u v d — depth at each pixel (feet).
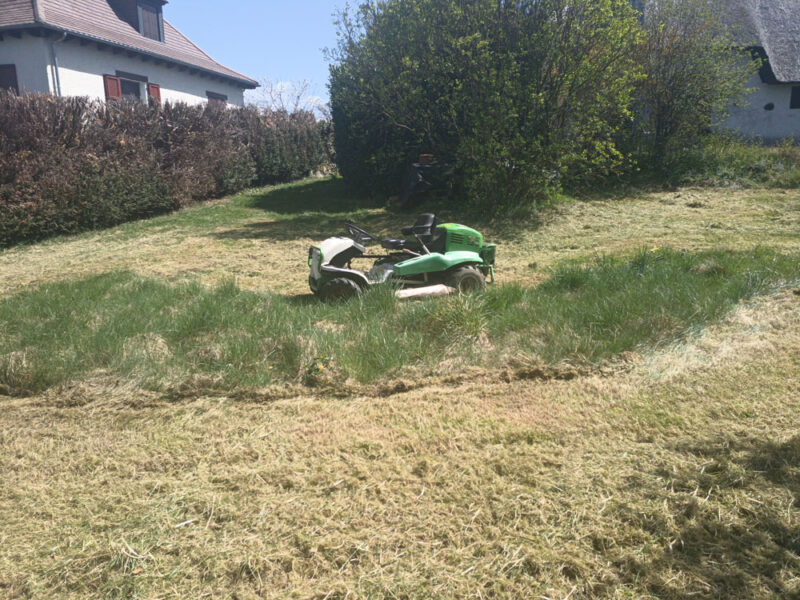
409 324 16.76
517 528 8.36
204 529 8.49
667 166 48.16
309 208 45.03
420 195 42.68
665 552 7.78
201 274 26.13
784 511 8.41
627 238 31.01
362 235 22.18
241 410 12.41
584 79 35.50
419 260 20.97
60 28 47.50
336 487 9.45
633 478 9.41
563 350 14.62
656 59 48.42
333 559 7.84
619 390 12.69
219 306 17.90
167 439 11.16
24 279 25.94
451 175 41.81
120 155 39.14
